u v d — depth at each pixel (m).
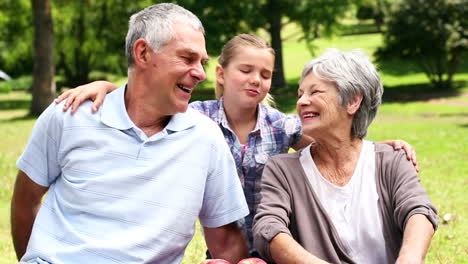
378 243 3.25
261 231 3.17
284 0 27.77
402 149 3.46
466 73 31.75
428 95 26.42
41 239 3.11
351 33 45.34
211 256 3.65
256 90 4.07
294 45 43.66
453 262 5.27
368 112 3.37
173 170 3.10
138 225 3.05
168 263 3.17
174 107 3.10
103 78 36.44
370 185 3.31
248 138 4.11
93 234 3.04
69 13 30.98
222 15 26.84
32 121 22.73
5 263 5.36
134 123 3.16
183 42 3.03
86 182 3.06
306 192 3.35
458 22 26.50
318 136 3.35
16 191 3.31
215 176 3.26
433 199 7.92
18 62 39.06
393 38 28.02
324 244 3.24
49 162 3.22
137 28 3.08
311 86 3.33
